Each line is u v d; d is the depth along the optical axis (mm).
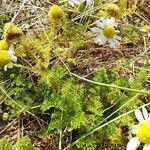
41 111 183
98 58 206
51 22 191
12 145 173
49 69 196
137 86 177
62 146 171
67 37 201
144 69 186
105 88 175
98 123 161
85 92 180
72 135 173
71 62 196
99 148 165
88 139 162
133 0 218
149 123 150
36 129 182
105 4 214
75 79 190
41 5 229
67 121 169
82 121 164
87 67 200
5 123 185
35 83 193
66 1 210
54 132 173
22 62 197
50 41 188
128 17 222
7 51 178
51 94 177
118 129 163
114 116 172
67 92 172
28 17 223
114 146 165
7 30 180
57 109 177
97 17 210
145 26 198
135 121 171
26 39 195
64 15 193
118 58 206
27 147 162
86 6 213
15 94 186
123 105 161
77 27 208
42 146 174
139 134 149
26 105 184
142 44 212
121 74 196
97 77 178
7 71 197
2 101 188
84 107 177
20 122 184
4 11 226
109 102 175
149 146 149
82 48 208
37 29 216
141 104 176
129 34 213
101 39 190
